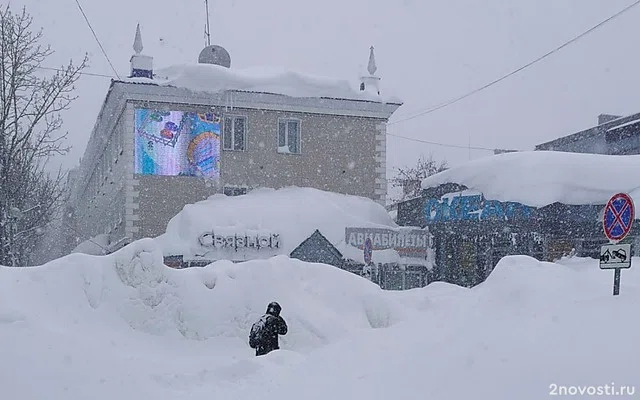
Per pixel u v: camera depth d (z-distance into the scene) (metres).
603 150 33.31
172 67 27.11
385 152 29.62
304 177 28.38
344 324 11.78
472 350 5.62
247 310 11.66
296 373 7.28
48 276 10.67
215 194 26.70
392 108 29.61
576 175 21.89
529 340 5.48
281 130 28.58
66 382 6.77
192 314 11.29
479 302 9.42
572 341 5.14
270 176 27.86
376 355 7.21
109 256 11.46
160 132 26.27
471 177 24.36
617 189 21.78
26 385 6.57
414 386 5.29
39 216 27.94
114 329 10.52
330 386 6.18
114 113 28.78
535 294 8.62
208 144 26.91
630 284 9.92
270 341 9.75
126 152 25.78
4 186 20.89
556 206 21.59
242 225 24.58
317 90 28.75
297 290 12.29
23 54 21.30
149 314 11.05
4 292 9.59
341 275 12.99
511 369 4.86
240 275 12.12
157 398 6.74
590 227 21.78
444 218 25.48
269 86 27.81
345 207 27.39
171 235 24.80
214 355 10.62
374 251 25.94
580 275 10.26
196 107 26.84
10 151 21.06
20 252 27.73
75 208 53.22
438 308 12.44
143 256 11.46
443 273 26.27
